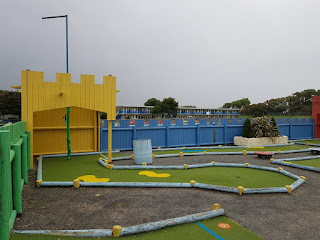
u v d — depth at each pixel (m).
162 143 14.66
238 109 111.50
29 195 5.27
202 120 16.00
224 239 3.25
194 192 5.51
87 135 11.87
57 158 10.16
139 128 13.70
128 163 9.25
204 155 11.54
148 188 5.83
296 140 18.83
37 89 8.27
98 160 9.39
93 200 4.94
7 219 2.64
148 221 3.86
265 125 16.45
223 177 6.83
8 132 2.68
